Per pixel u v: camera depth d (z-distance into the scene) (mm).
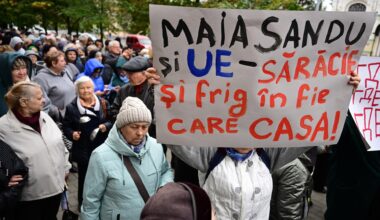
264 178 1968
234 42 1773
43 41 13117
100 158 2268
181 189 1194
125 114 2230
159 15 1716
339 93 1911
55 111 4250
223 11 1727
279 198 2277
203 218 1171
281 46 1798
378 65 2430
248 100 1851
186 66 1795
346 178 3062
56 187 2809
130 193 2281
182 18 1727
